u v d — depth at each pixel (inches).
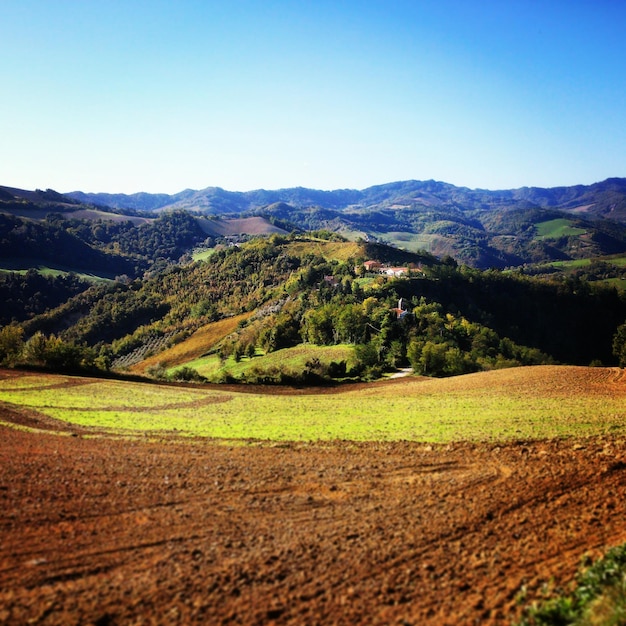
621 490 693.3
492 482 748.0
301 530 598.2
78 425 1250.0
